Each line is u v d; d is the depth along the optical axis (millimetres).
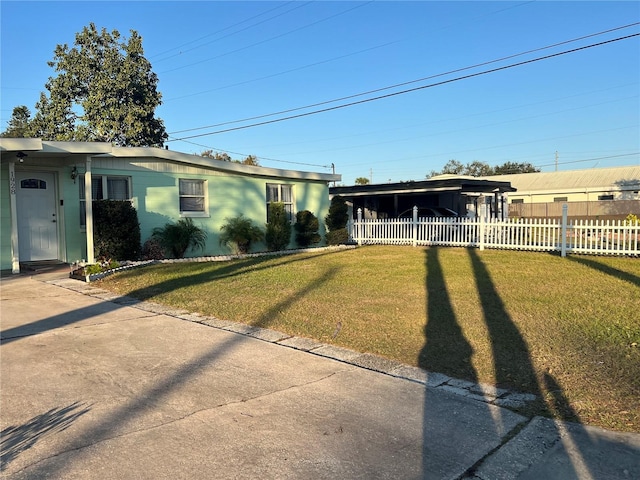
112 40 31031
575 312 6988
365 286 9445
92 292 8844
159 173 14320
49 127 30375
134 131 29844
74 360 5055
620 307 7223
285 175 18125
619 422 3629
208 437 3396
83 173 12641
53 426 3551
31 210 11977
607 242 14266
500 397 4129
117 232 12383
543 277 10258
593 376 4543
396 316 6957
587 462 3084
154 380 4516
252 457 3131
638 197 37969
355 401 4043
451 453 3197
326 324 6559
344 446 3279
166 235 14250
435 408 3906
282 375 4680
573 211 38156
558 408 3891
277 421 3658
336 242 19781
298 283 9805
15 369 4762
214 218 15953
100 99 29750
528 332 6031
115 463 3039
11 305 7711
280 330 6324
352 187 22906
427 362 5039
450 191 21297
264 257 15156
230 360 5125
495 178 48281
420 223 18453
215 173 15938
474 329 6207
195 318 6973
